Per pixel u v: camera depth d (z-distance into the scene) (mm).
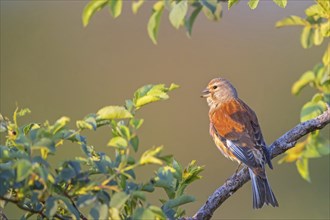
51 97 19562
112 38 20312
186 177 6797
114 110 6047
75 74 19781
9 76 19812
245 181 8711
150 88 6480
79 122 5965
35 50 20250
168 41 19984
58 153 15719
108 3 6445
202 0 6320
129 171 5891
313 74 7156
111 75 19719
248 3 6707
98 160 5977
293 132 7715
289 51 19484
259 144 9117
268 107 18578
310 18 7066
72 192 5883
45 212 5695
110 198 5793
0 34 20500
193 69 19578
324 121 7520
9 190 6094
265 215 15078
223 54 19688
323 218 14859
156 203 14117
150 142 18375
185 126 18641
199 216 7336
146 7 20672
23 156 5605
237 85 19219
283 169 15250
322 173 15016
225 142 9391
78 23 20734
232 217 15125
